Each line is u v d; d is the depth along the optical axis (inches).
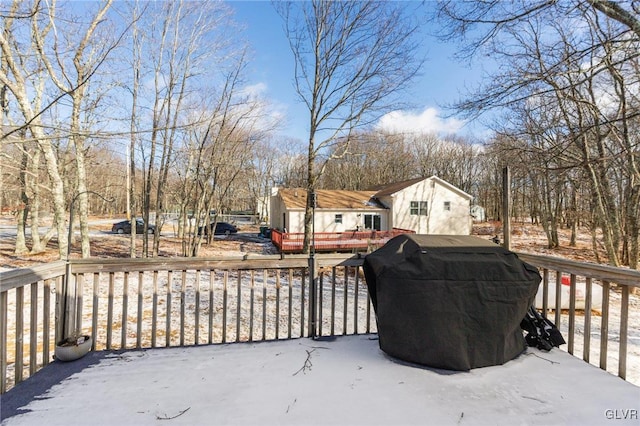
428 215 741.3
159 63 394.6
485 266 97.2
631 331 182.7
